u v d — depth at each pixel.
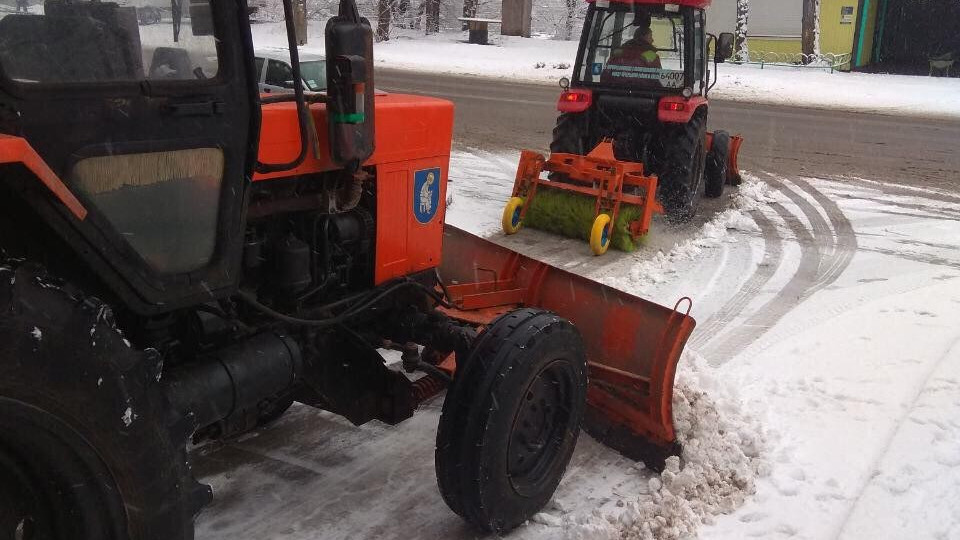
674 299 5.82
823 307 5.65
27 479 1.90
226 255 2.39
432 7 32.84
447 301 3.67
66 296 1.75
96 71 2.00
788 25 26.02
